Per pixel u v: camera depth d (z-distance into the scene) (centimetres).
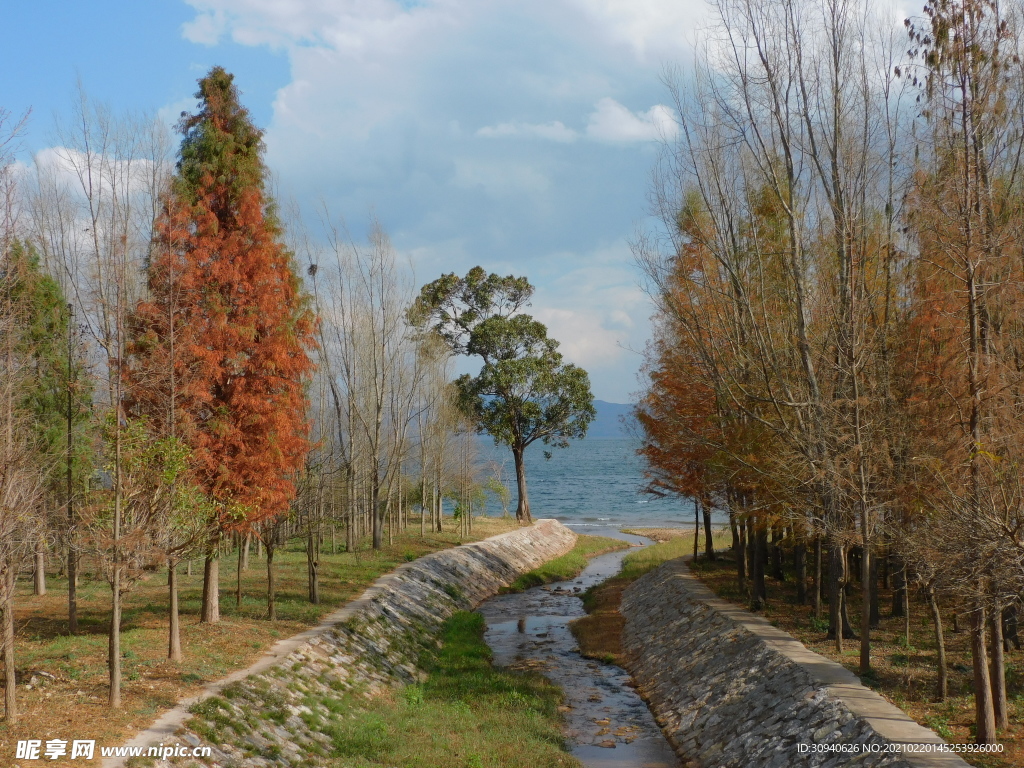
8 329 1195
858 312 1669
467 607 3166
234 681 1509
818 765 1216
